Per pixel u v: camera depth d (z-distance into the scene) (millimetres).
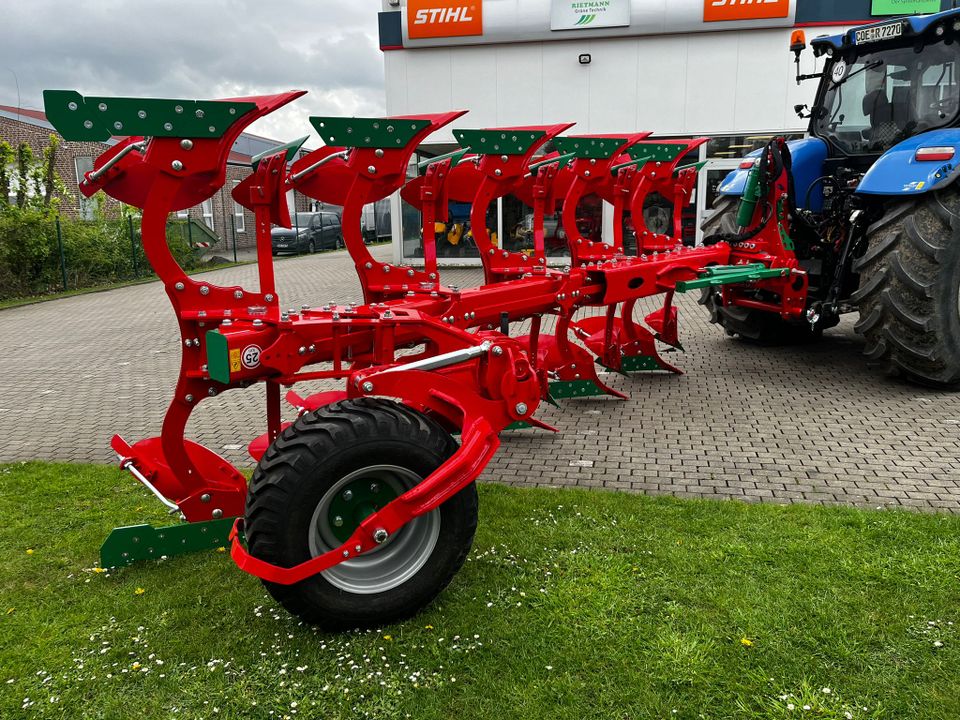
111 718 2334
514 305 4410
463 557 2871
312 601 2615
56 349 8602
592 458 4508
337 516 2719
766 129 13164
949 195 5246
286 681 2475
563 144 5109
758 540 3334
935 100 5809
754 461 4379
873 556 3158
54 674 2541
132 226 16578
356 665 2545
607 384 6176
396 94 14156
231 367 2885
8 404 6164
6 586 3111
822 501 3795
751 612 2770
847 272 6070
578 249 5469
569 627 2727
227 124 2762
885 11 12359
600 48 13320
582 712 2301
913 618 2709
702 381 6195
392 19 13766
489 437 2908
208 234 19859
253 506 2561
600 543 3354
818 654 2533
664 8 12812
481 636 2691
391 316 3252
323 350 3141
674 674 2451
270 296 3170
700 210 13742
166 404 6098
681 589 2949
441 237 15180
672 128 13445
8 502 3969
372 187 3533
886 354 5598
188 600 2963
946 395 5570
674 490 3994
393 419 2703
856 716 2242
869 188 5438
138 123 2604
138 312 11422
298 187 3824
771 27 12688
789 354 7098
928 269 5180
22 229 13656
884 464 4258
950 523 3424
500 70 13750
